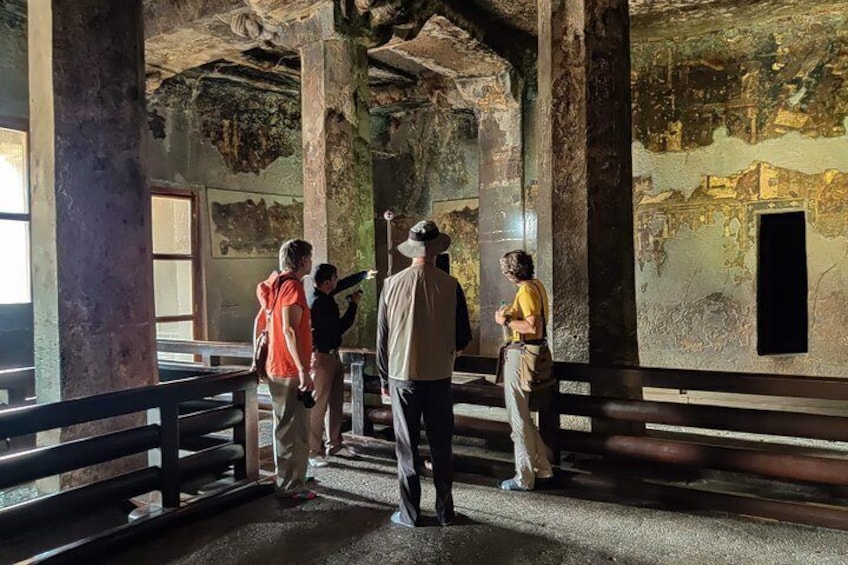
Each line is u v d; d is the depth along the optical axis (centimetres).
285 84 1055
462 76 890
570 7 484
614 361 478
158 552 347
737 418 388
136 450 367
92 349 409
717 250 790
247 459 438
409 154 1166
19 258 752
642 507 401
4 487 307
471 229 1109
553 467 445
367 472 484
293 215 1156
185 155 994
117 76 424
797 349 878
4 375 526
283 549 348
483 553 340
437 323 371
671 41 806
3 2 729
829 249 734
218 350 690
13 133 751
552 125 490
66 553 324
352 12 635
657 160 820
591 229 477
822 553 333
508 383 430
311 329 454
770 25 754
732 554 334
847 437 357
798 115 746
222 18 703
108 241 419
